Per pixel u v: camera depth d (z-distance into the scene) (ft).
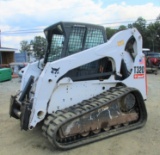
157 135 16.14
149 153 13.58
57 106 14.87
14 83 46.24
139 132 16.65
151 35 139.74
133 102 16.66
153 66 59.93
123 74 17.24
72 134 14.12
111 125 15.79
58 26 15.79
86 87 15.88
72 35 15.61
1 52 88.58
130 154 13.48
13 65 63.87
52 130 13.28
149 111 22.22
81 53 15.25
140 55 17.67
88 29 16.17
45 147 14.67
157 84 40.27
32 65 18.47
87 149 14.16
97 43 16.67
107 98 15.42
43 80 14.08
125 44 17.08
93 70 16.24
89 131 14.97
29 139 15.98
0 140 15.92
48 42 17.61
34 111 13.99
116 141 15.20
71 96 15.34
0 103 27.02
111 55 16.47
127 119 16.58
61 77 14.75
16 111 16.87
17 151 14.21
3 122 19.75
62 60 14.58
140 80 17.85
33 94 15.52
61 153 13.76
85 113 14.29
